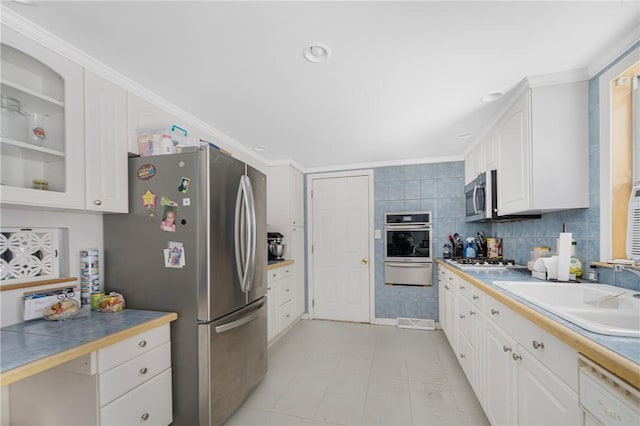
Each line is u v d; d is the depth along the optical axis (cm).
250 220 201
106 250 174
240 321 182
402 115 225
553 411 102
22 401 131
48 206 129
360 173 386
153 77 167
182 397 160
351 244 387
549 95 171
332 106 208
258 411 191
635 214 139
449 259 322
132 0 110
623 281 146
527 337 122
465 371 219
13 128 129
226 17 120
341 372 243
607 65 151
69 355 107
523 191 183
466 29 128
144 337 140
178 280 162
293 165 370
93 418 119
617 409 73
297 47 141
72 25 124
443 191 356
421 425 177
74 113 139
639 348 79
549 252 208
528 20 122
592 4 113
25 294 143
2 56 125
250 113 220
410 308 362
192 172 162
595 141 161
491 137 242
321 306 395
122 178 164
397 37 133
